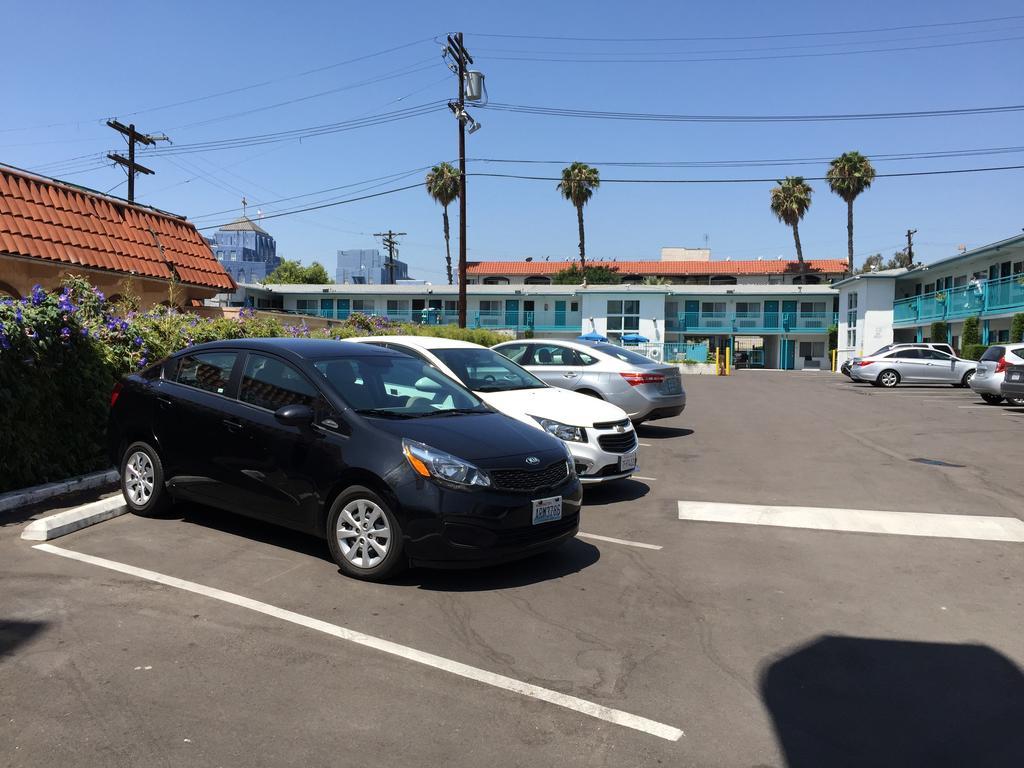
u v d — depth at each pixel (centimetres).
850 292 4709
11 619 418
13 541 557
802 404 1980
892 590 512
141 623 420
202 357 621
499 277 6644
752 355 5856
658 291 5231
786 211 6166
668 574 540
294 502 525
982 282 3269
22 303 678
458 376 821
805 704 352
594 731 324
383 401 554
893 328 4369
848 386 2862
